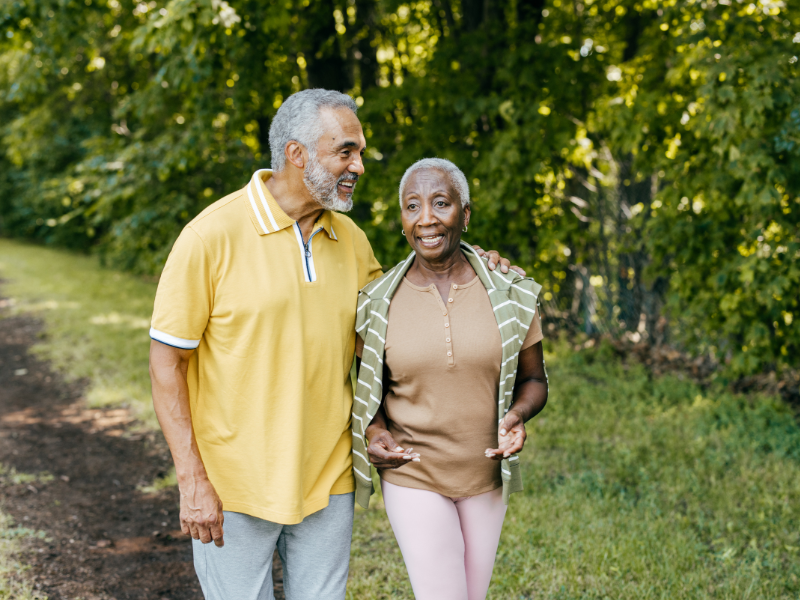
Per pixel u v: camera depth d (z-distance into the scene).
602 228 7.41
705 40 5.02
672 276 5.65
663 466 4.09
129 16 8.34
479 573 2.01
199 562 1.89
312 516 1.92
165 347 1.74
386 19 8.73
